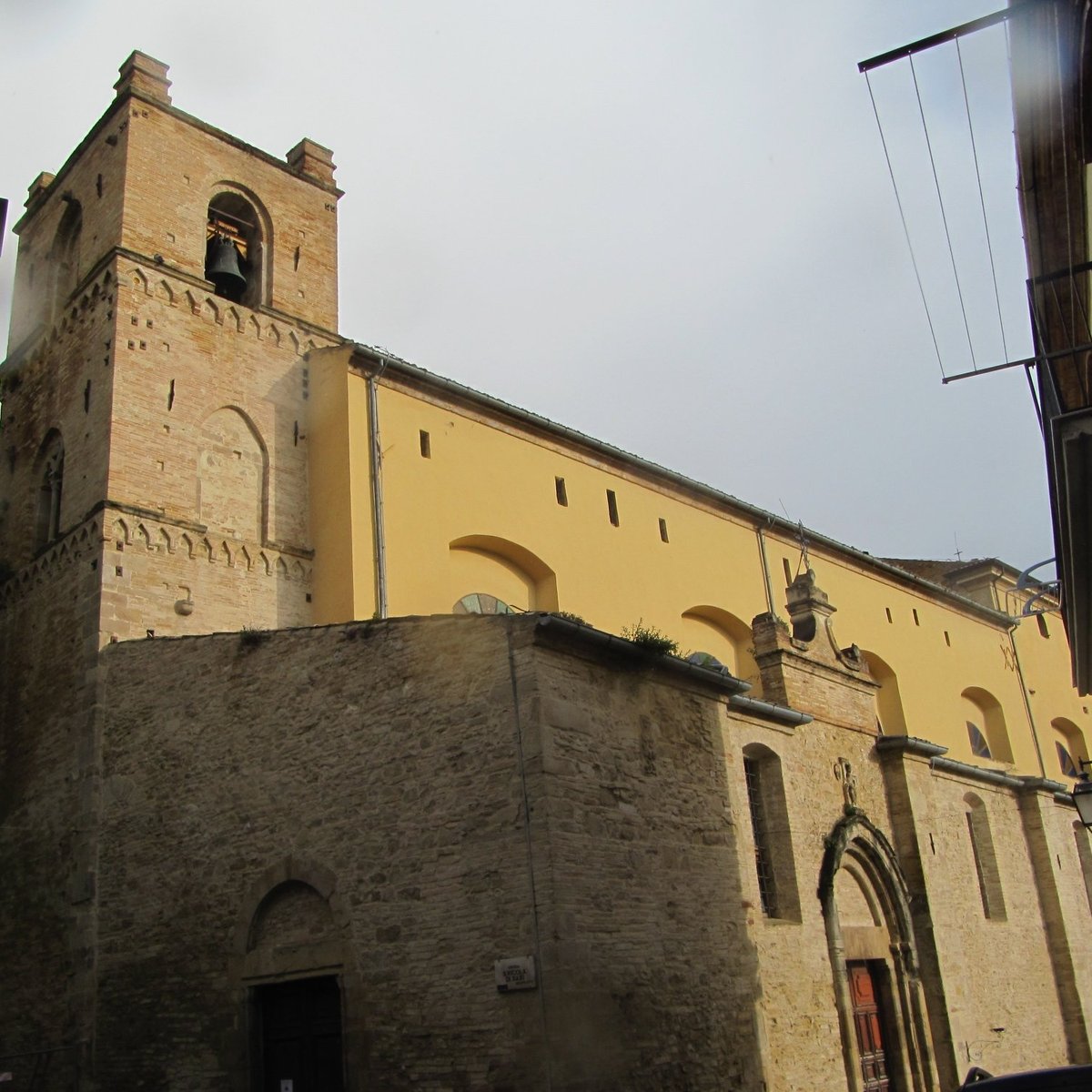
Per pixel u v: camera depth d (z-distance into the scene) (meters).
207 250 29.84
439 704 17.52
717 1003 18.59
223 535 26.06
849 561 44.81
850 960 24.11
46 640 25.06
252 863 18.69
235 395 27.70
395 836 17.27
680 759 19.70
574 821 16.62
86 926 20.66
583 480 34.50
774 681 25.28
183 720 20.61
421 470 29.25
